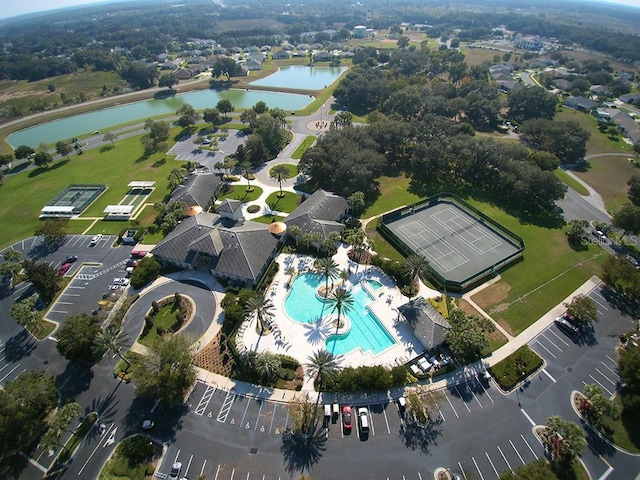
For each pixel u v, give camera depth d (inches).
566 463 2829.7
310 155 6200.8
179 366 3248.0
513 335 3818.9
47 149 7815.0
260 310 3735.2
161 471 2824.8
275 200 6067.9
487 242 5088.6
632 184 6171.3
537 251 4940.9
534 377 3447.3
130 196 6284.5
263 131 7598.4
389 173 6796.3
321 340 3737.7
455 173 6658.5
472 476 2773.1
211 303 4202.8
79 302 4311.0
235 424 3102.9
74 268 4795.8
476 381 3398.1
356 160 6087.6
